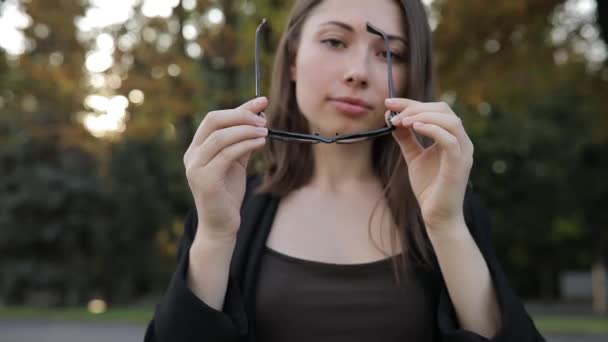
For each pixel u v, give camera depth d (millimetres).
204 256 1260
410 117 1217
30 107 9406
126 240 18328
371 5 1410
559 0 6340
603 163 18141
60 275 17250
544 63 7082
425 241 1401
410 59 1435
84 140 8719
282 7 7062
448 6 6406
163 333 1237
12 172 17188
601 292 19562
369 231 1408
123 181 18500
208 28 6957
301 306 1323
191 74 7273
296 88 1518
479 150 19016
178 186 20391
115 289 18781
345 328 1310
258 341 1349
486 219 1528
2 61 6902
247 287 1368
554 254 22766
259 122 1241
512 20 6398
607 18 5824
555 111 18688
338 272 1340
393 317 1316
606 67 7406
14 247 17062
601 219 19594
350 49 1386
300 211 1477
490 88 7062
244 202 1572
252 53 7090
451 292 1281
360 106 1353
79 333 11016
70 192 16984
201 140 1244
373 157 1575
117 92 7164
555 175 19188
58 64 7477
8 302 17125
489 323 1269
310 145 1569
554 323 11820
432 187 1265
